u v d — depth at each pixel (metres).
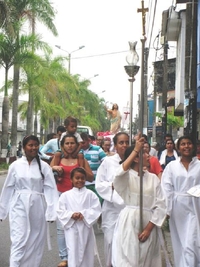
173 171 6.31
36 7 29.77
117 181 5.09
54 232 9.63
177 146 6.36
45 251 8.06
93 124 66.50
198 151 9.15
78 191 6.42
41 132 50.56
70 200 6.36
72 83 40.88
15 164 6.23
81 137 9.09
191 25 10.30
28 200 6.09
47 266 7.21
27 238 6.05
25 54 27.97
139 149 4.96
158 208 5.08
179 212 6.23
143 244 5.03
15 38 27.59
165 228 9.70
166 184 6.32
